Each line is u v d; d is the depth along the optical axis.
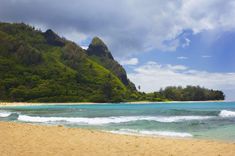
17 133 19.00
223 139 21.25
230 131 26.50
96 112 67.75
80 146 15.33
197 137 22.38
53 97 189.25
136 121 37.00
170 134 24.09
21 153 13.08
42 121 37.97
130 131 26.11
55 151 13.80
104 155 13.39
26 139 16.81
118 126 31.27
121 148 15.21
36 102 183.25
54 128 22.39
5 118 43.41
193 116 48.75
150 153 14.18
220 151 14.79
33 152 13.38
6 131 19.75
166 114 55.50
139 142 17.31
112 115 54.88
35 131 20.31
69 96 194.25
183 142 17.56
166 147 15.80
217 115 50.78
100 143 16.50
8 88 195.88
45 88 197.50
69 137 18.25
